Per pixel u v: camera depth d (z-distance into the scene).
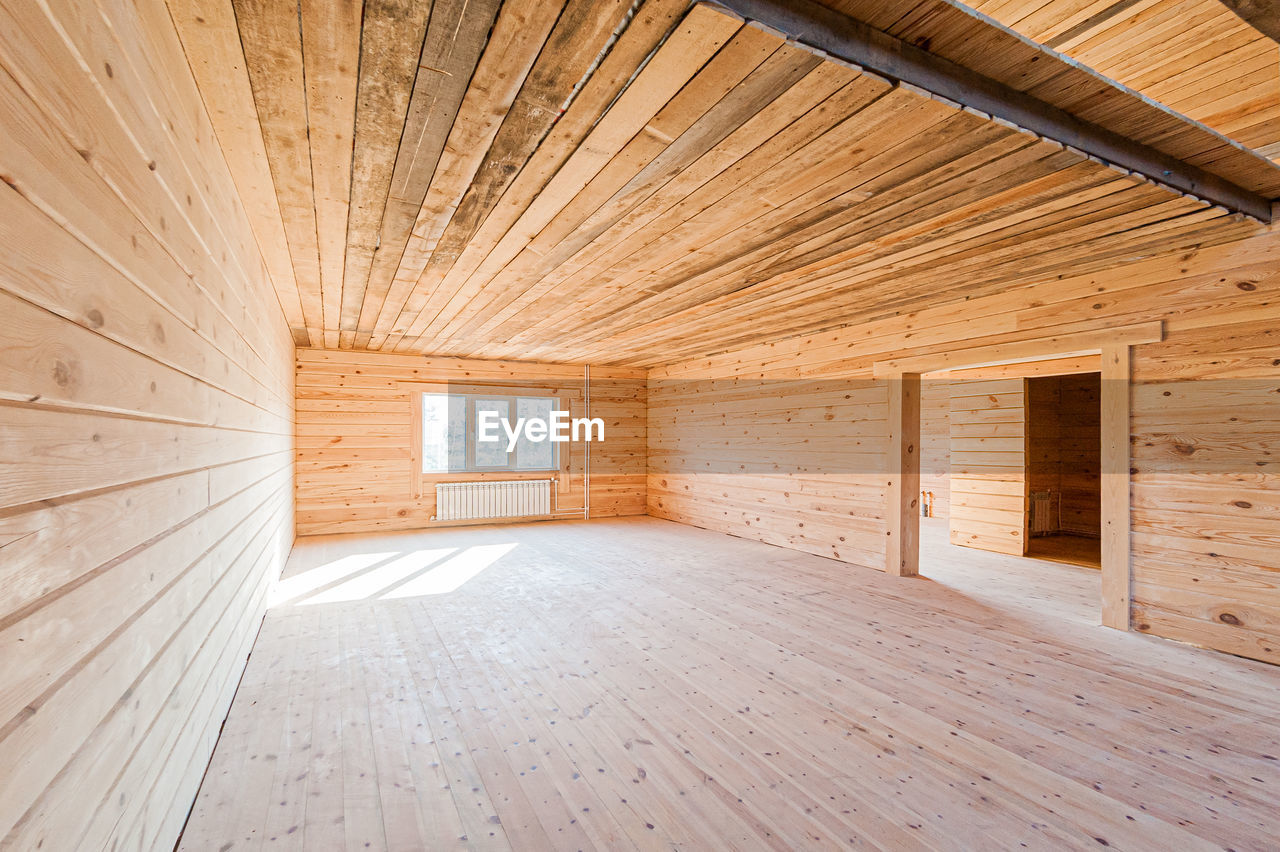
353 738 2.31
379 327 5.61
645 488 8.80
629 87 1.75
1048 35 1.88
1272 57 1.84
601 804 1.91
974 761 2.16
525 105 1.85
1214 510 3.17
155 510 1.37
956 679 2.86
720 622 3.73
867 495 5.22
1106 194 2.48
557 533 7.13
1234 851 1.71
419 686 2.79
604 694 2.71
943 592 4.43
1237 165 2.45
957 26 1.57
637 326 5.46
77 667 0.95
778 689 2.76
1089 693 2.70
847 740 2.30
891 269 3.57
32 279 0.80
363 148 2.13
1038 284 3.91
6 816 0.73
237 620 2.68
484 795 1.96
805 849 1.70
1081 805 1.91
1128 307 3.47
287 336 5.53
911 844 1.73
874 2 1.47
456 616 3.86
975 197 2.50
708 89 1.76
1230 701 2.61
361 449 7.12
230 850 1.67
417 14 1.44
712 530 7.30
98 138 1.04
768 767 2.12
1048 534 7.47
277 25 1.49
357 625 3.67
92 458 1.01
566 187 2.44
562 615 3.88
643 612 3.94
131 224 1.20
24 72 0.79
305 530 6.86
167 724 1.50
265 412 3.69
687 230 2.89
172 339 1.50
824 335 5.68
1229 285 3.08
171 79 1.49
